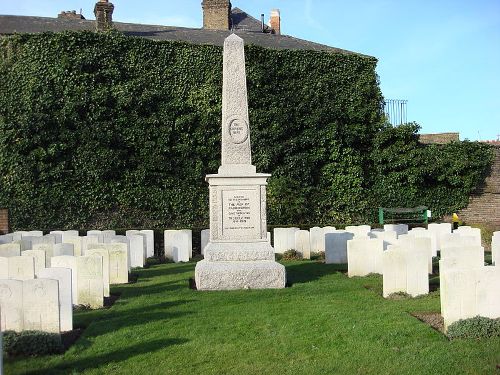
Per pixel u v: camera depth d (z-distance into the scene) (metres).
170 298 10.64
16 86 22.11
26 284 8.00
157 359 6.80
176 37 27.64
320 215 24.89
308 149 25.09
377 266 13.49
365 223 25.20
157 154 23.09
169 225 23.19
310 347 7.21
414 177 24.98
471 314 7.91
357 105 25.72
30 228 21.69
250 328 8.15
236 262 11.77
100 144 22.41
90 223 22.33
